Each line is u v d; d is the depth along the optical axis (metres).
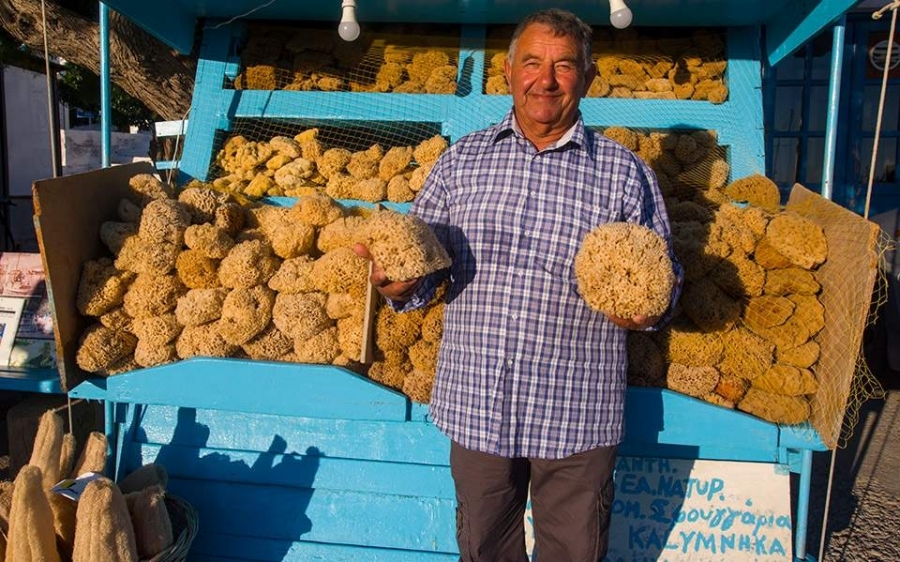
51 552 2.13
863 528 3.41
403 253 1.75
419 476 2.57
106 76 3.07
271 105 3.35
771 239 2.37
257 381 2.43
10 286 2.96
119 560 2.09
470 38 3.46
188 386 2.46
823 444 2.31
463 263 1.98
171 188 2.91
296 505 2.62
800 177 5.18
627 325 1.80
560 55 1.86
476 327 1.95
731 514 2.55
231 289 2.53
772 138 5.15
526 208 1.93
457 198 2.04
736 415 2.30
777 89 5.14
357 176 3.09
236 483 2.67
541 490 2.03
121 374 2.49
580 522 1.98
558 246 1.91
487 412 1.92
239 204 2.86
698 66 3.36
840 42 2.58
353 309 2.47
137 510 2.23
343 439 2.62
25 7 4.04
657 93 3.31
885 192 5.14
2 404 4.74
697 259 2.33
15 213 8.88
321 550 2.59
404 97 3.30
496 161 2.00
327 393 2.41
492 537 2.07
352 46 3.50
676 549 2.56
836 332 2.19
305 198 2.61
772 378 2.29
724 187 3.13
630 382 2.38
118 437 2.78
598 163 1.98
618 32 3.51
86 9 4.69
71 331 2.44
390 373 2.50
